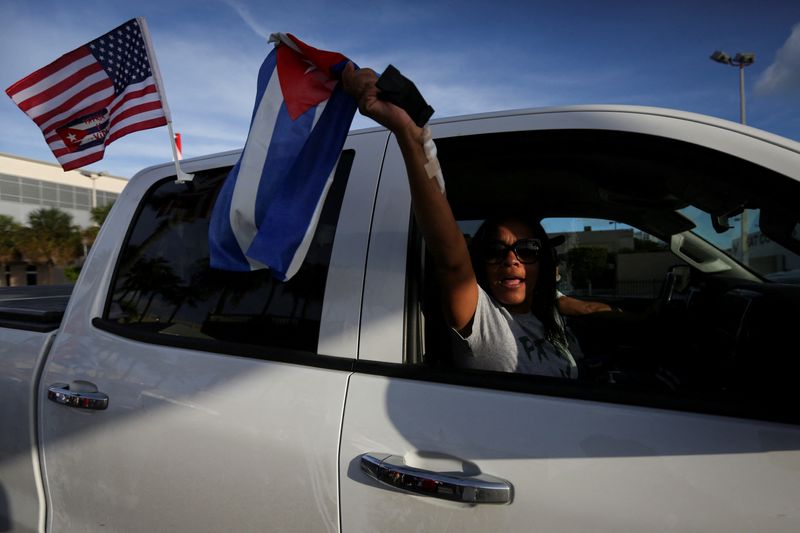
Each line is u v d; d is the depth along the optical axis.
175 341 1.40
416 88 1.03
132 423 1.33
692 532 0.84
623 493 0.88
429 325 1.29
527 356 1.30
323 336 1.21
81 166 1.99
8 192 46.03
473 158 1.29
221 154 1.67
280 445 1.14
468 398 1.04
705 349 1.21
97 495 1.38
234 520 1.17
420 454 1.03
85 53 1.92
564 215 1.63
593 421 0.94
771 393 0.92
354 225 1.27
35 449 1.53
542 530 0.91
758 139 1.06
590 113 1.21
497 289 1.36
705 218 1.41
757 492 0.83
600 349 1.52
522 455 0.96
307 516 1.10
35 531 1.51
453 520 0.97
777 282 1.17
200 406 1.25
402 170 1.28
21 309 1.78
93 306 1.61
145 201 1.74
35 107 1.96
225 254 1.24
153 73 1.84
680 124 1.13
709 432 0.88
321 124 1.16
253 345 1.29
